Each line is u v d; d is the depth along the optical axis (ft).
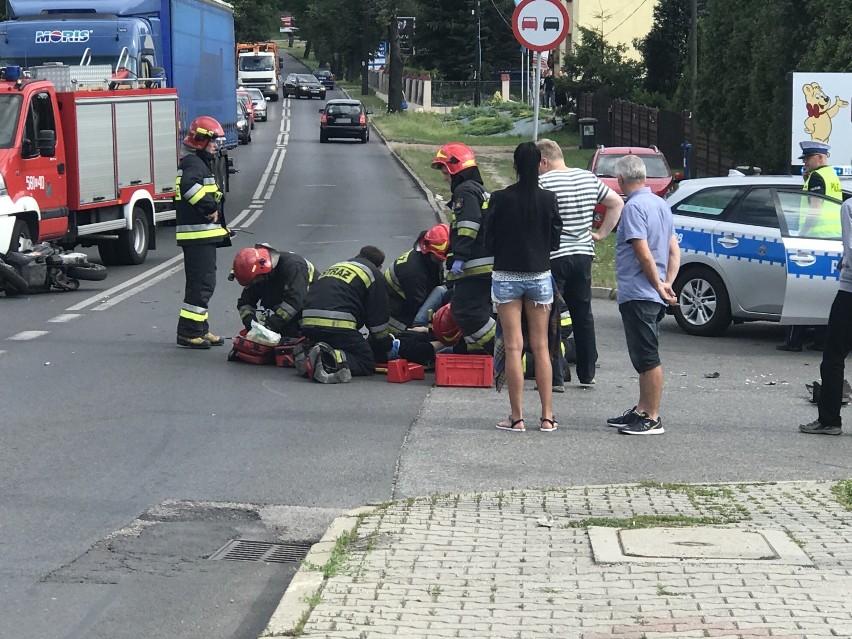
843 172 59.98
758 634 15.29
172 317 46.52
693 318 45.01
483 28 272.72
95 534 21.06
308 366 34.63
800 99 63.36
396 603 16.80
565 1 215.92
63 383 33.99
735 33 102.42
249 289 37.55
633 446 27.25
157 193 67.41
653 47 170.60
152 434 28.19
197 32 93.71
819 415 28.81
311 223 87.20
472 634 15.65
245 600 18.15
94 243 64.13
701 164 123.95
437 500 22.43
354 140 190.29
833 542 19.25
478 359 33.96
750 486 23.35
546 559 18.67
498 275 28.14
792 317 41.50
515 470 25.09
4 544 20.47
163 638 16.67
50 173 56.39
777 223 42.65
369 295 35.12
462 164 33.24
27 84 55.93
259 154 162.71
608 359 39.34
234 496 23.36
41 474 24.80
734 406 32.07
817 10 81.76
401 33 242.78
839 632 15.30
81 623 17.15
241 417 30.01
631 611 16.31
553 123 199.00
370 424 29.30
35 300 51.26
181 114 87.92
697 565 18.17
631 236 27.84
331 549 19.30
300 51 546.26
